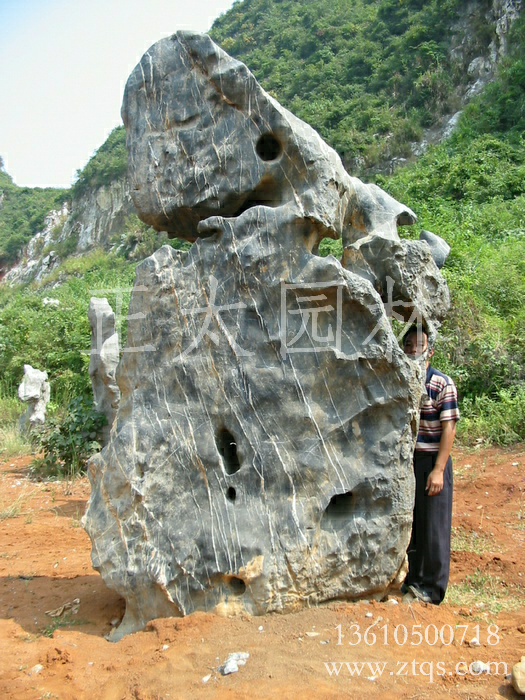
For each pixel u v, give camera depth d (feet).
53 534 21.20
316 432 12.70
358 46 103.24
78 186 142.20
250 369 13.01
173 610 12.46
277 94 102.42
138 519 13.03
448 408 13.51
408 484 12.78
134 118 14.73
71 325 55.83
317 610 12.19
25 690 10.78
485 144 62.75
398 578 12.92
